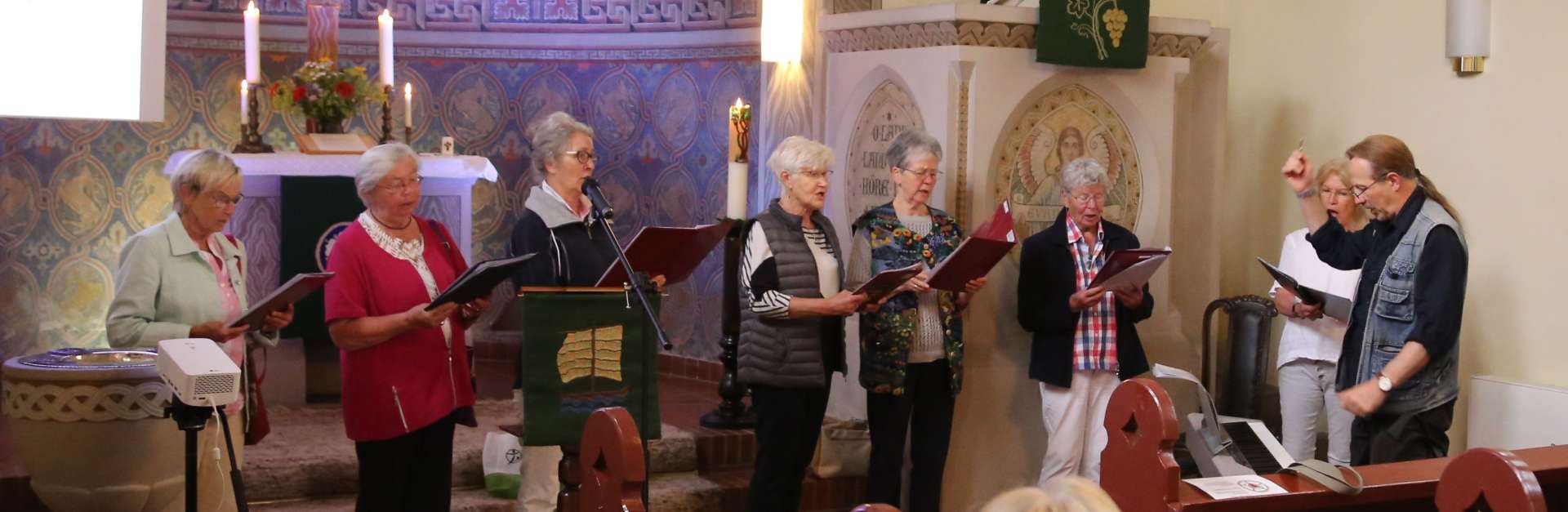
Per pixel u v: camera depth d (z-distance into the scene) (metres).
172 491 4.23
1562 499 3.39
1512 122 5.43
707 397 6.69
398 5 7.56
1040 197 5.48
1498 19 5.48
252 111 6.31
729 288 5.66
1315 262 5.31
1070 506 1.51
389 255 3.82
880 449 4.75
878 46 5.55
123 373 4.12
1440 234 4.07
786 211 4.50
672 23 7.39
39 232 6.75
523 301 3.69
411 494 3.90
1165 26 5.57
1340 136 6.21
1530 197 5.36
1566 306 5.23
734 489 5.33
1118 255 4.54
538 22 7.67
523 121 7.77
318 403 6.14
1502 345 5.52
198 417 3.49
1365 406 4.04
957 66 5.23
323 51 6.68
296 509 4.87
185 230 3.98
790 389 4.39
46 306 6.79
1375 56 6.03
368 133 7.57
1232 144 6.81
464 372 3.95
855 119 5.69
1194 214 5.96
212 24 7.15
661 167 7.51
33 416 4.17
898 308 4.66
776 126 6.39
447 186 6.63
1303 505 3.09
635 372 3.81
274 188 6.35
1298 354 5.16
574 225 4.21
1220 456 4.07
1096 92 5.52
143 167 7.03
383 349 3.75
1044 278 4.98
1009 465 5.50
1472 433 5.48
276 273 6.73
